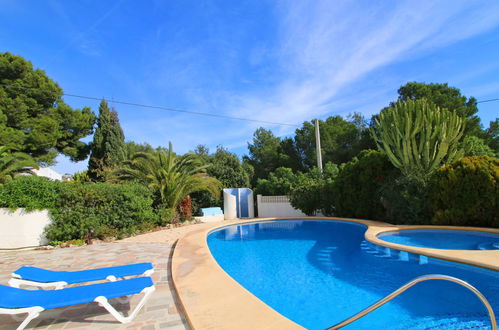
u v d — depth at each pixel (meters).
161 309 3.75
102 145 23.64
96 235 9.81
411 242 7.91
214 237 11.51
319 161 19.02
